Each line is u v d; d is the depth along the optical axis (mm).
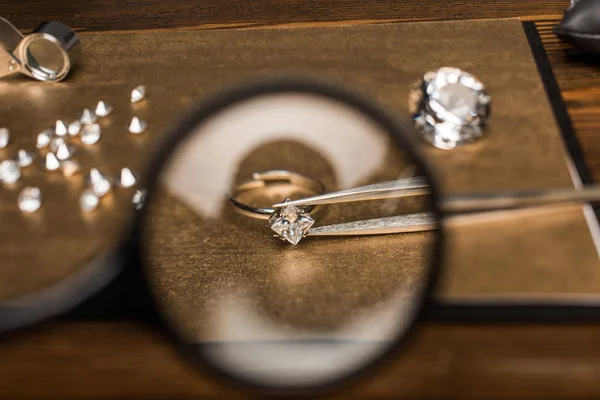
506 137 275
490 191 263
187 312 257
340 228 268
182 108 289
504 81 292
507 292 248
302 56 305
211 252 268
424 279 220
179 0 344
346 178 276
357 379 217
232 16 334
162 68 304
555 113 283
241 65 304
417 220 265
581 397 238
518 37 308
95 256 256
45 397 241
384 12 330
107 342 246
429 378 240
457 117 273
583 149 273
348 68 300
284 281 261
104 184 267
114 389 242
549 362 241
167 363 244
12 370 244
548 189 263
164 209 271
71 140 281
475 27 313
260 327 251
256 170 275
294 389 214
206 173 271
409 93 289
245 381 217
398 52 304
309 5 337
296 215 262
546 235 255
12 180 271
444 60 301
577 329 244
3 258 257
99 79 300
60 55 296
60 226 262
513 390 239
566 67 302
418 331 218
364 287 258
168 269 264
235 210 274
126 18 335
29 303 249
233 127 269
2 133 283
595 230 255
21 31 332
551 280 249
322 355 219
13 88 298
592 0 295
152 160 219
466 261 252
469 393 239
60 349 246
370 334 221
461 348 243
